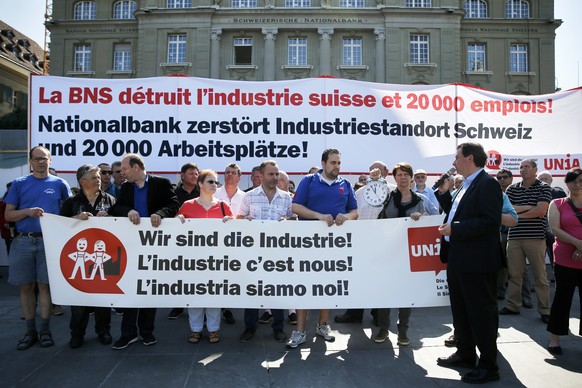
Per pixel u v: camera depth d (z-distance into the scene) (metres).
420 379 3.65
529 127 7.00
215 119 6.69
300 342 4.39
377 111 6.80
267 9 27.56
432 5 28.00
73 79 6.57
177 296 4.32
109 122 6.60
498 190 3.69
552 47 28.75
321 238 4.35
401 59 27.50
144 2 28.09
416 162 6.83
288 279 4.34
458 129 6.90
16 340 4.57
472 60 28.80
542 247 5.37
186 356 4.11
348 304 4.32
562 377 3.69
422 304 4.33
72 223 4.28
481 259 3.64
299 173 6.73
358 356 4.14
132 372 3.75
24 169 9.62
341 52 28.09
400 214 4.47
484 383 3.56
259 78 28.05
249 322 4.58
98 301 4.27
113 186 6.42
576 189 4.20
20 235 4.36
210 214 4.51
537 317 5.52
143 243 4.32
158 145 6.64
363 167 6.77
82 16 29.80
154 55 27.80
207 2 27.94
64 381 3.57
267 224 4.36
